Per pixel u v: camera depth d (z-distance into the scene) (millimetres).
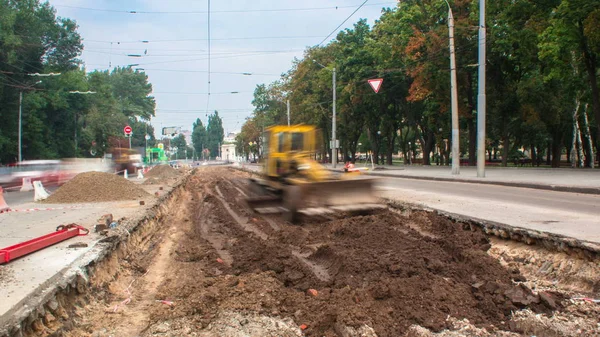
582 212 10211
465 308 5250
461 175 24875
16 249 6410
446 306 5258
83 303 5531
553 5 25672
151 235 10742
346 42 45844
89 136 62469
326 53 52188
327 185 11398
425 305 5266
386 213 11117
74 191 15141
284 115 67500
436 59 31312
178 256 8656
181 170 46625
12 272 5684
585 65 28953
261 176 15781
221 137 154375
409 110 43344
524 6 26391
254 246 8766
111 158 45625
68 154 57562
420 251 7441
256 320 5047
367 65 39375
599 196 13797
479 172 22438
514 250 7492
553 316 4984
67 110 56344
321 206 11258
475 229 8977
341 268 6863
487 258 7023
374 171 35750
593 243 6340
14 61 40219
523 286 5633
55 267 5895
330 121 54656
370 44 40531
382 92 40469
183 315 5305
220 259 7961
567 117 40875
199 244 9633
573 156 38406
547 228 7871
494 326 4848
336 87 45188
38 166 26547
